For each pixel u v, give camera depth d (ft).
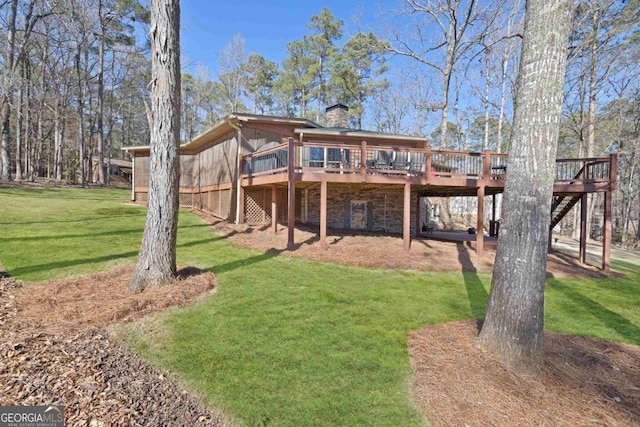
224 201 43.60
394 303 17.01
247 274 20.57
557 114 10.98
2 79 55.72
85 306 14.01
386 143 45.37
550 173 11.09
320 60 96.12
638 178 69.31
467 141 109.50
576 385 10.33
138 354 10.96
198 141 49.55
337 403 8.95
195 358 10.85
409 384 9.91
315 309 15.51
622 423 8.66
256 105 113.19
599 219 73.56
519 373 10.73
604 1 48.08
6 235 24.97
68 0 63.10
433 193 43.45
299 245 29.53
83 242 25.09
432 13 51.08
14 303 13.98
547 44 10.82
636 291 22.34
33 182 61.05
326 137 42.91
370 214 44.83
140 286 16.31
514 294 11.19
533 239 11.02
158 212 16.78
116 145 123.13
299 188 42.75
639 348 13.48
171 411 8.45
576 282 24.23
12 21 54.34
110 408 8.39
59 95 78.07
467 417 8.60
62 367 9.88
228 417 8.31
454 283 21.65
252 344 11.90
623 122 65.41
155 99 16.60
